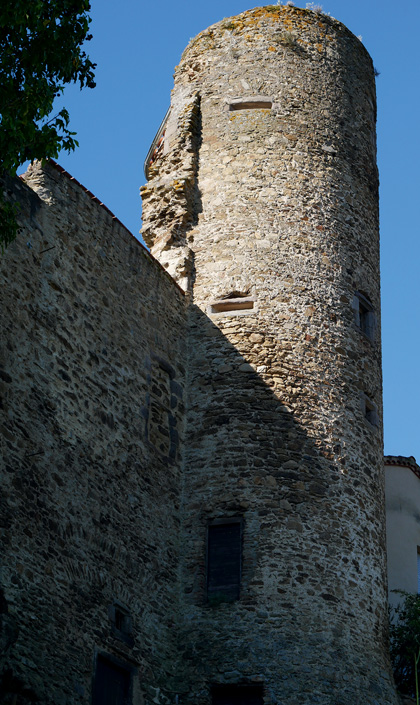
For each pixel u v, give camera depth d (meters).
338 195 23.39
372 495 21.44
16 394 17.25
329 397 21.56
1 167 15.58
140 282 21.00
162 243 22.89
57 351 18.36
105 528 18.52
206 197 23.20
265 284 22.16
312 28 24.72
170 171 23.62
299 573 19.86
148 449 20.12
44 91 15.45
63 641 16.98
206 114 23.98
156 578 19.50
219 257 22.55
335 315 22.30
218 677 19.12
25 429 17.27
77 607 17.45
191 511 20.59
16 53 15.55
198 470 20.88
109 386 19.45
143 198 23.64
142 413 20.17
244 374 21.44
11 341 17.39
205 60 24.55
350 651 19.62
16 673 15.97
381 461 22.20
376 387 22.59
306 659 19.19
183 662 19.38
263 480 20.55
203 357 21.80
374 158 24.86
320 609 19.70
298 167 23.25
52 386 18.06
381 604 20.70
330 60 24.59
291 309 22.00
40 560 16.94
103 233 20.19
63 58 15.74
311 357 21.72
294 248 22.50
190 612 19.80
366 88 25.12
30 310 17.95
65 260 19.05
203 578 20.05
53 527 17.36
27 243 18.22
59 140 15.59
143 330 20.77
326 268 22.58
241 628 19.45
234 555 20.09
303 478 20.67
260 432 20.94
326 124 23.94
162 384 20.97
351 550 20.53
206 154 23.61
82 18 15.95
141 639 18.78
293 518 20.28
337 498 20.77
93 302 19.53
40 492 17.27
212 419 21.20
